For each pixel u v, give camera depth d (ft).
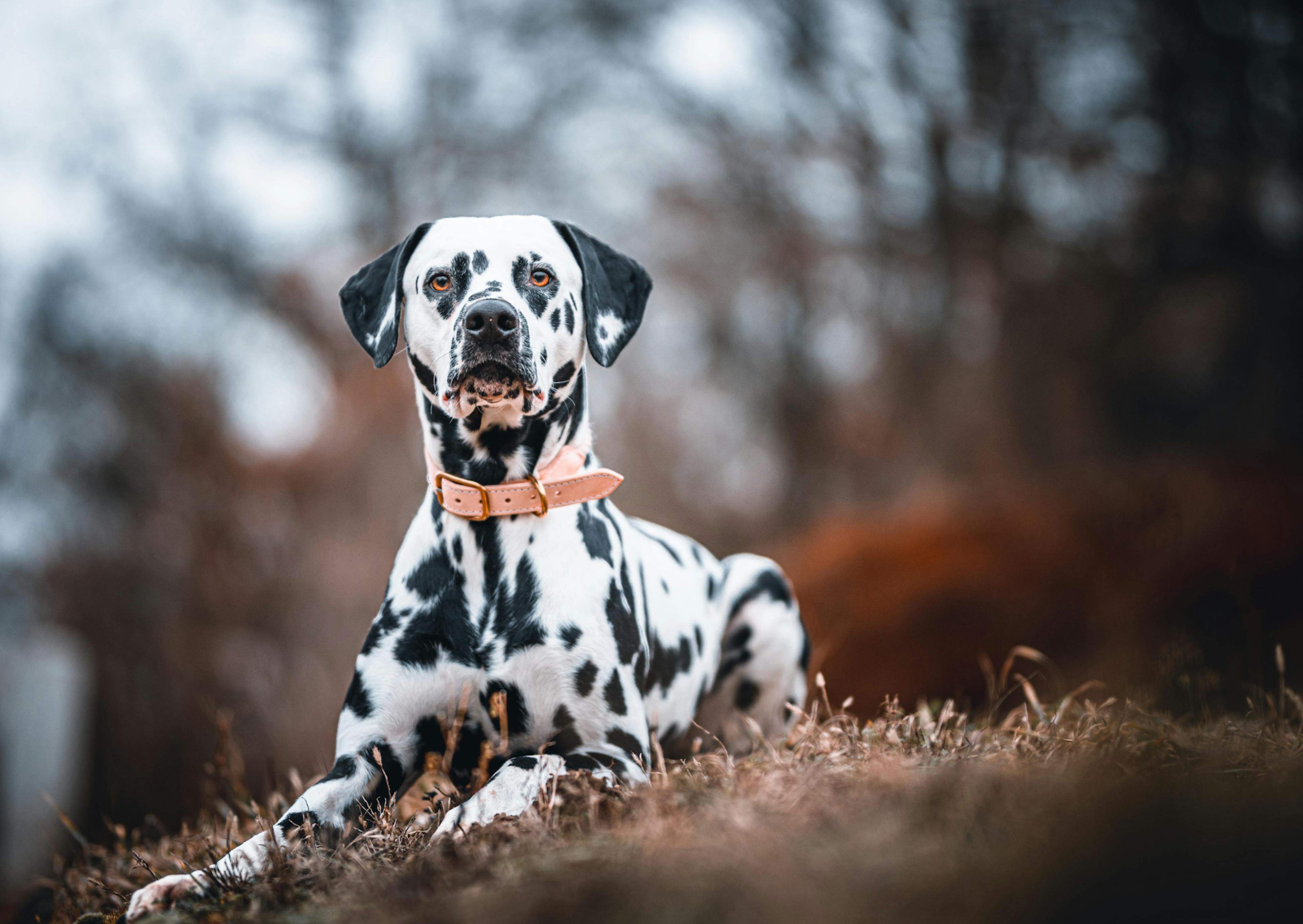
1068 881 5.90
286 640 50.29
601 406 64.18
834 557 44.98
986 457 59.47
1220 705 14.48
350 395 56.49
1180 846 5.99
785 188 66.44
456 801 10.08
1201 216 59.11
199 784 42.34
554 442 11.28
